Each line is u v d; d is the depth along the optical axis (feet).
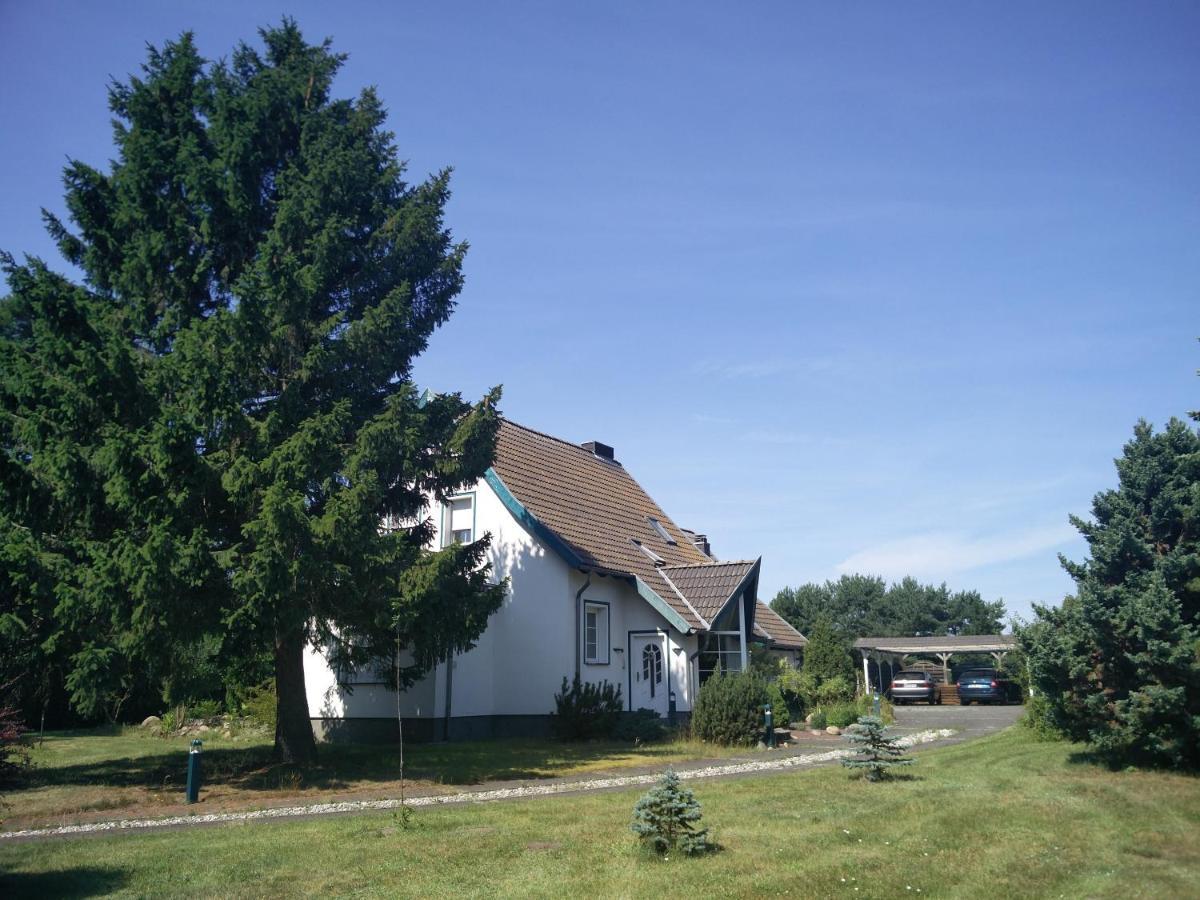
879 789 39.11
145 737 80.69
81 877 26.03
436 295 56.75
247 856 28.40
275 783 45.80
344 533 43.96
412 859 27.63
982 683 127.85
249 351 45.96
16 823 36.09
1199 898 21.99
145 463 41.93
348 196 53.21
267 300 46.88
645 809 27.78
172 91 52.03
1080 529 41.29
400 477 53.21
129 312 48.96
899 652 153.28
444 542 77.10
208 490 44.19
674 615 74.33
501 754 58.29
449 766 52.01
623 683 76.89
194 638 43.86
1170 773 37.45
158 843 30.81
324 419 45.09
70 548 44.98
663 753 58.95
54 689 77.46
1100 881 23.58
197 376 43.83
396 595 47.88
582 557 73.20
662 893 23.35
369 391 52.60
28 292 43.16
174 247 48.65
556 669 70.90
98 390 42.22
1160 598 35.76
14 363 42.65
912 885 23.58
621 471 105.50
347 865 27.12
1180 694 35.24
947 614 267.39
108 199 49.49
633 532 89.66
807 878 24.31
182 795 42.93
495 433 57.77
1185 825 29.32
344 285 53.47
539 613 72.69
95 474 42.70
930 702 132.87
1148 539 39.65
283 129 53.83
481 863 27.04
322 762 52.70
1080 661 38.32
